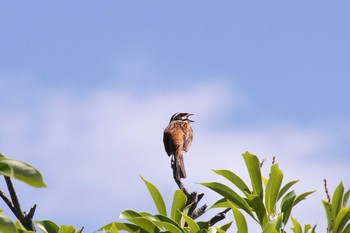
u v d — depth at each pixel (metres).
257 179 9.70
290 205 9.62
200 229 8.86
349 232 9.37
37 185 6.02
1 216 6.13
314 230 9.27
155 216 9.05
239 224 8.73
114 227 7.98
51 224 8.74
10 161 6.02
